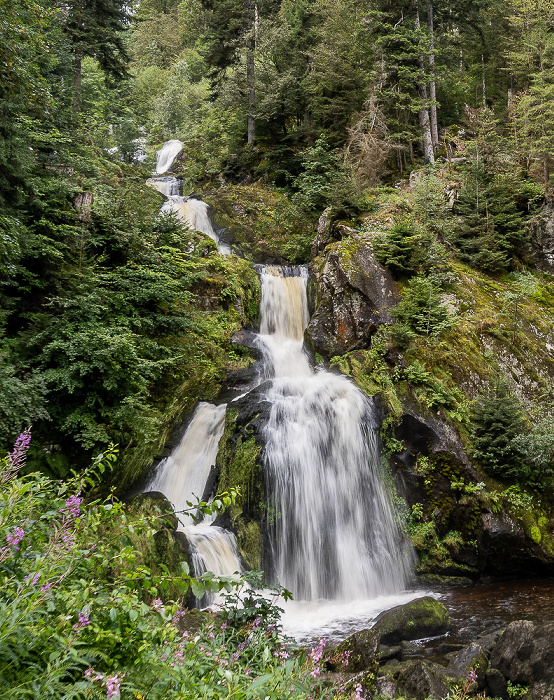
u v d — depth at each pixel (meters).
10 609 2.24
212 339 14.68
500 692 6.38
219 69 30.06
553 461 11.77
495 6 28.44
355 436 11.83
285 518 10.76
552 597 9.48
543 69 22.89
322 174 21.94
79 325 10.75
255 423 11.41
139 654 2.60
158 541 8.48
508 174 18.67
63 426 10.09
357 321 14.52
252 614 4.33
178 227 16.03
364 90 22.47
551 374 14.02
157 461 11.78
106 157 22.66
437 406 12.28
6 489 3.30
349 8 24.39
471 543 11.03
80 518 3.34
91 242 12.63
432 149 22.52
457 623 8.42
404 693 5.91
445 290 15.03
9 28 10.11
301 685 2.93
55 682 2.12
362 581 10.69
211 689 2.55
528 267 17.66
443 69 23.44
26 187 11.11
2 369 9.09
